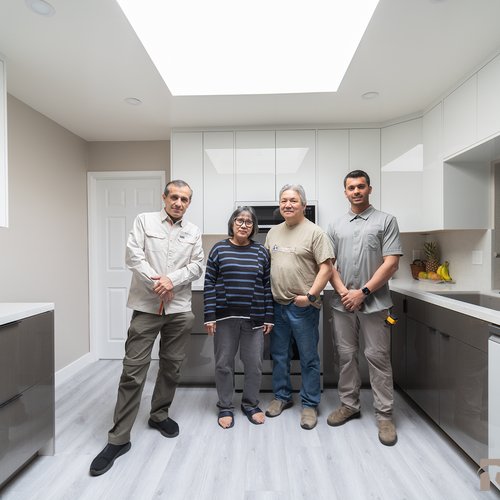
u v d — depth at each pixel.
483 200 2.27
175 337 1.85
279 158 2.80
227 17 1.60
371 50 1.76
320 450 1.72
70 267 2.92
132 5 1.48
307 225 1.92
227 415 1.98
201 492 1.43
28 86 2.13
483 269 2.26
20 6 1.42
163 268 1.78
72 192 2.98
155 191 3.26
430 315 1.92
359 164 2.78
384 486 1.46
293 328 1.95
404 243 2.97
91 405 2.26
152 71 1.96
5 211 1.72
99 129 2.91
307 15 1.59
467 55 1.81
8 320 1.37
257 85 2.22
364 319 1.88
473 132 1.93
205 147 2.83
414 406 2.20
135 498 1.39
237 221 1.90
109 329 3.30
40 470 1.57
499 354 1.34
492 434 1.38
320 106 2.45
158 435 1.86
